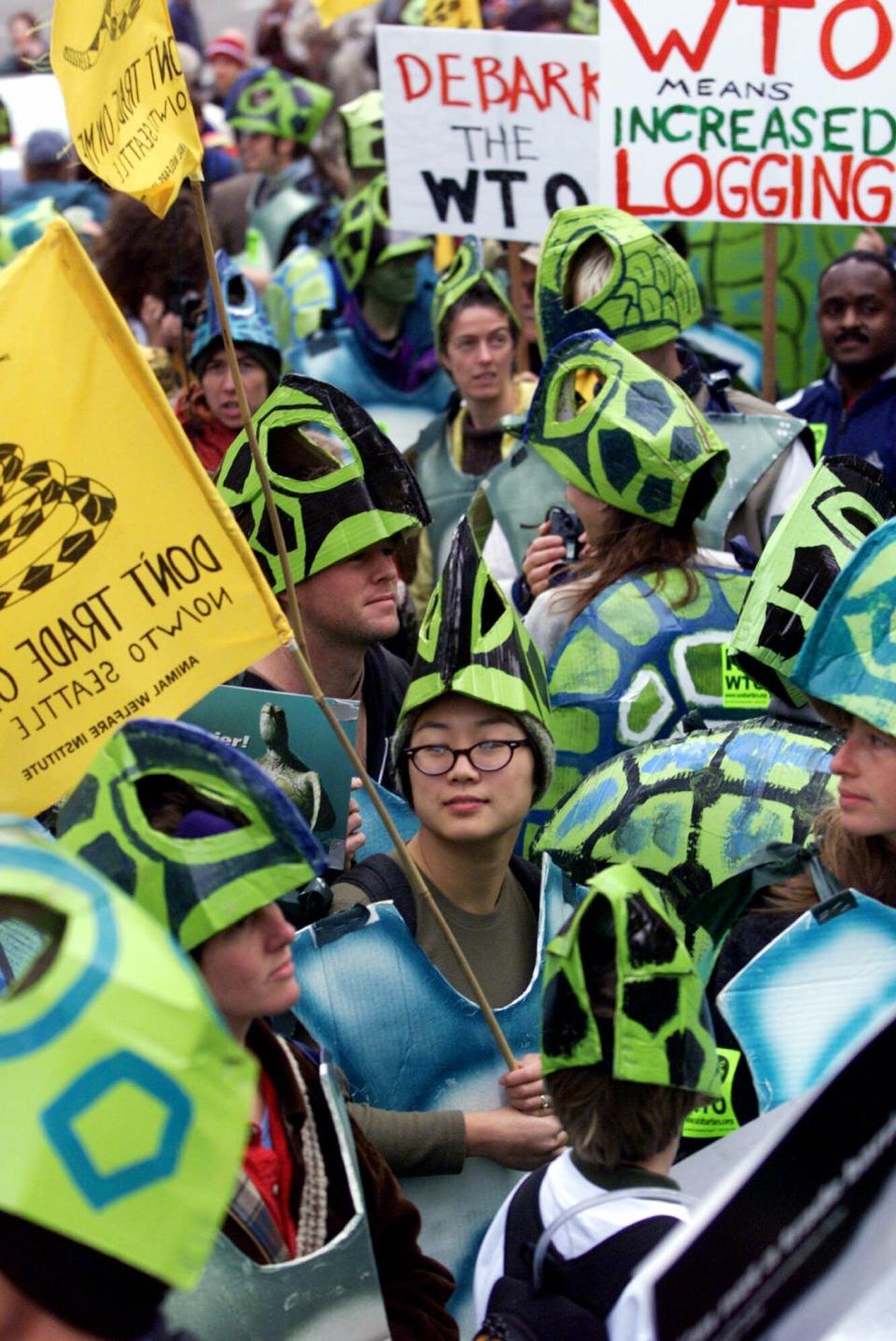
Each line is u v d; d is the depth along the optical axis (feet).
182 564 11.21
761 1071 10.62
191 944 8.68
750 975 10.75
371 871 12.10
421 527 15.06
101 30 12.03
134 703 11.24
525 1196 9.15
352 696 15.31
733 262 29.66
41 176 33.71
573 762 15.07
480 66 23.54
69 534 11.19
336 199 36.35
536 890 12.46
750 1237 6.19
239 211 35.73
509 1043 11.76
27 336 11.08
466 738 11.82
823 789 12.00
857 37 21.34
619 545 15.56
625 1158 8.80
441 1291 10.18
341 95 40.09
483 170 23.79
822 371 29.91
